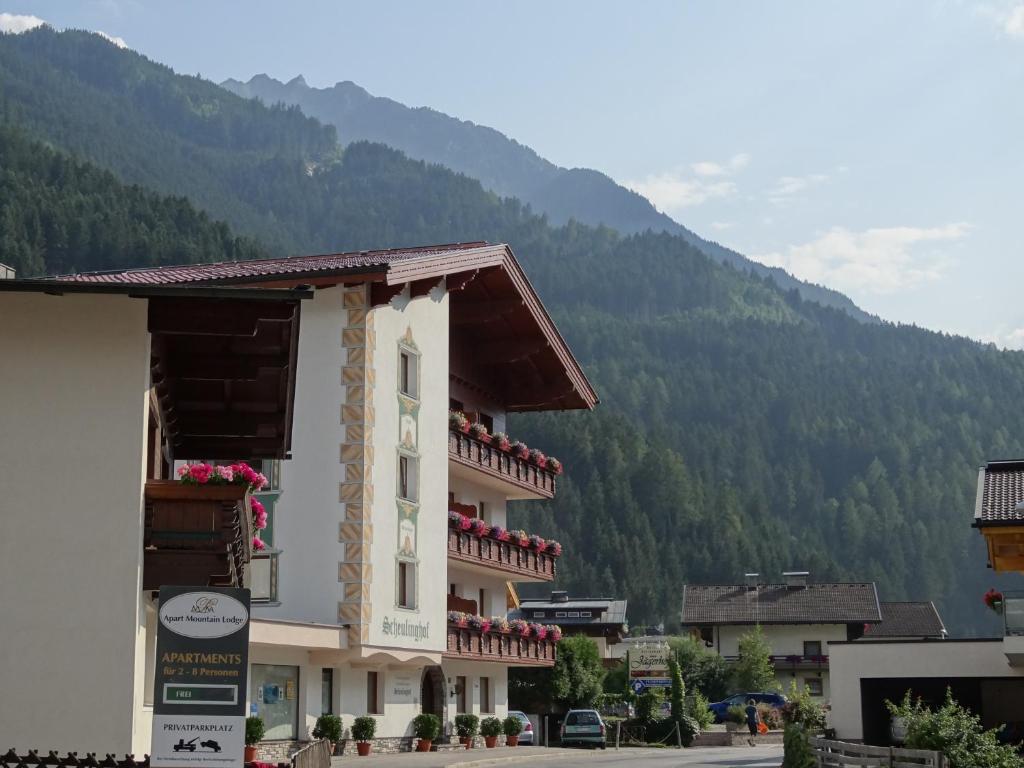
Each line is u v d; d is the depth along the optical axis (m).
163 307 15.52
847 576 178.12
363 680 36.91
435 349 40.09
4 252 145.38
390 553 36.25
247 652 11.34
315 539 34.62
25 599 15.04
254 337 16.69
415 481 38.22
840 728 34.16
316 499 34.78
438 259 37.59
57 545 15.15
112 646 15.01
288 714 33.19
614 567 161.38
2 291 14.99
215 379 17.88
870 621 92.38
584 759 40.22
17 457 15.27
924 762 22.97
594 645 67.62
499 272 42.34
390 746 38.09
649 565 163.50
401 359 37.94
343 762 31.12
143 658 16.34
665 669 62.09
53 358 15.43
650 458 182.12
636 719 61.72
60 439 15.30
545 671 62.88
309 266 36.66
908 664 33.91
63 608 15.05
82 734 14.86
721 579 172.88
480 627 42.97
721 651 94.19
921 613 102.44
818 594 95.81
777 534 188.88
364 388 34.88
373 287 35.59
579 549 162.75
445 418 40.66
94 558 15.14
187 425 19.70
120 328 15.49
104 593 15.08
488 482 47.22
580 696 63.75
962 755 23.53
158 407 17.80
